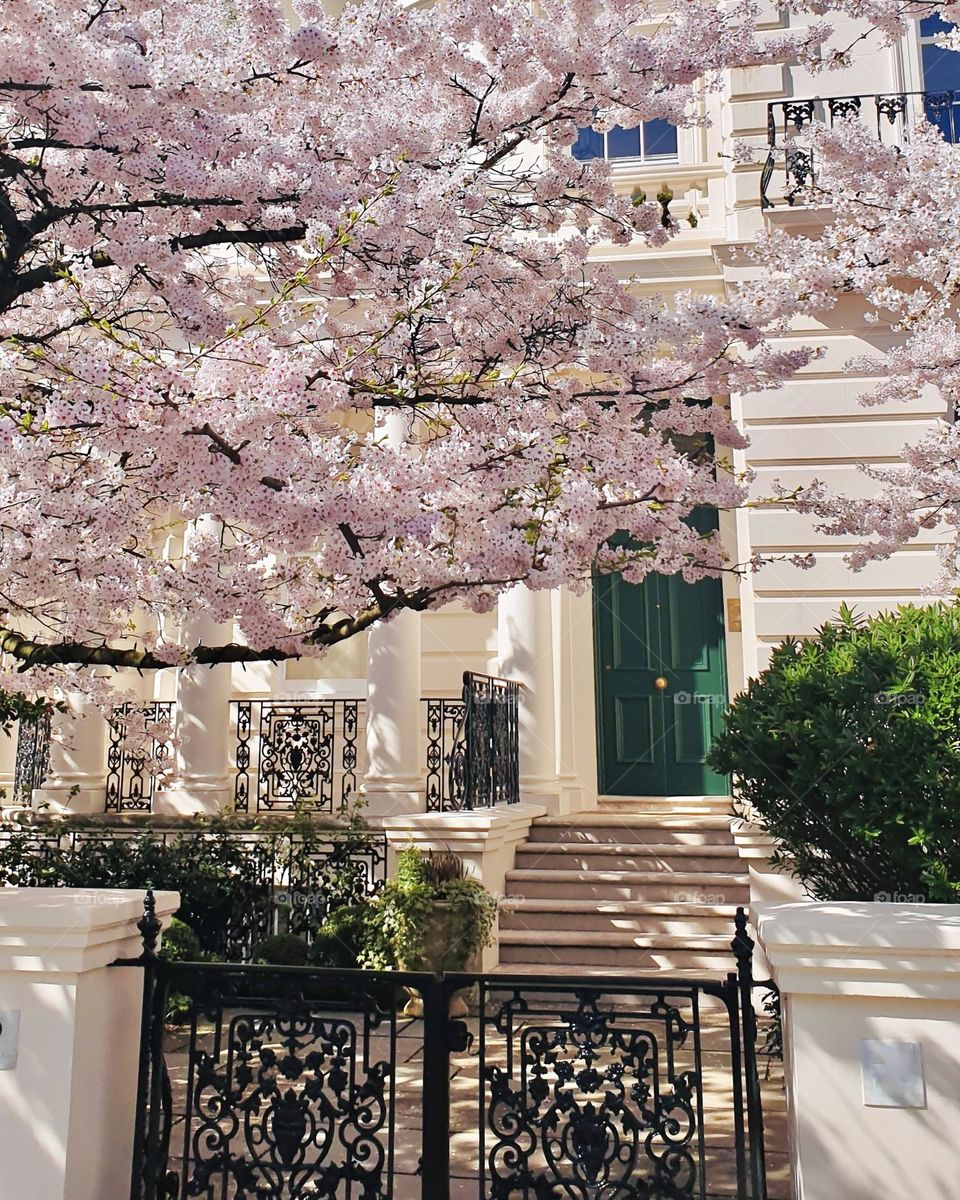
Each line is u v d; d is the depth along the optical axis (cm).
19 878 891
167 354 462
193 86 407
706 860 934
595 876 914
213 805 1069
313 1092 371
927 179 586
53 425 371
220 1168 372
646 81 474
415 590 467
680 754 1143
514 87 484
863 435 921
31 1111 352
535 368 539
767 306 480
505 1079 361
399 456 391
